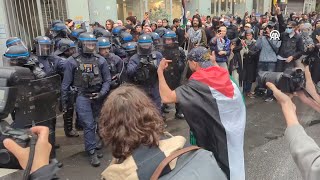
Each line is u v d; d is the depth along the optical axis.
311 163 1.22
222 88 2.30
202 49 2.59
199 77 2.36
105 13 11.98
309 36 7.64
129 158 1.31
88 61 4.34
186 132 5.62
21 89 2.96
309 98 1.45
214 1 18.84
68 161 4.59
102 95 4.39
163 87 2.49
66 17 10.97
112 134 1.35
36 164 1.15
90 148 4.41
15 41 4.82
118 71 5.24
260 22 13.12
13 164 1.21
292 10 29.19
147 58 5.18
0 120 1.46
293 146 1.30
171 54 5.53
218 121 2.27
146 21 10.68
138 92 1.43
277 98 1.45
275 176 4.03
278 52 7.26
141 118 1.35
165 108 6.72
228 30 8.02
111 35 6.70
